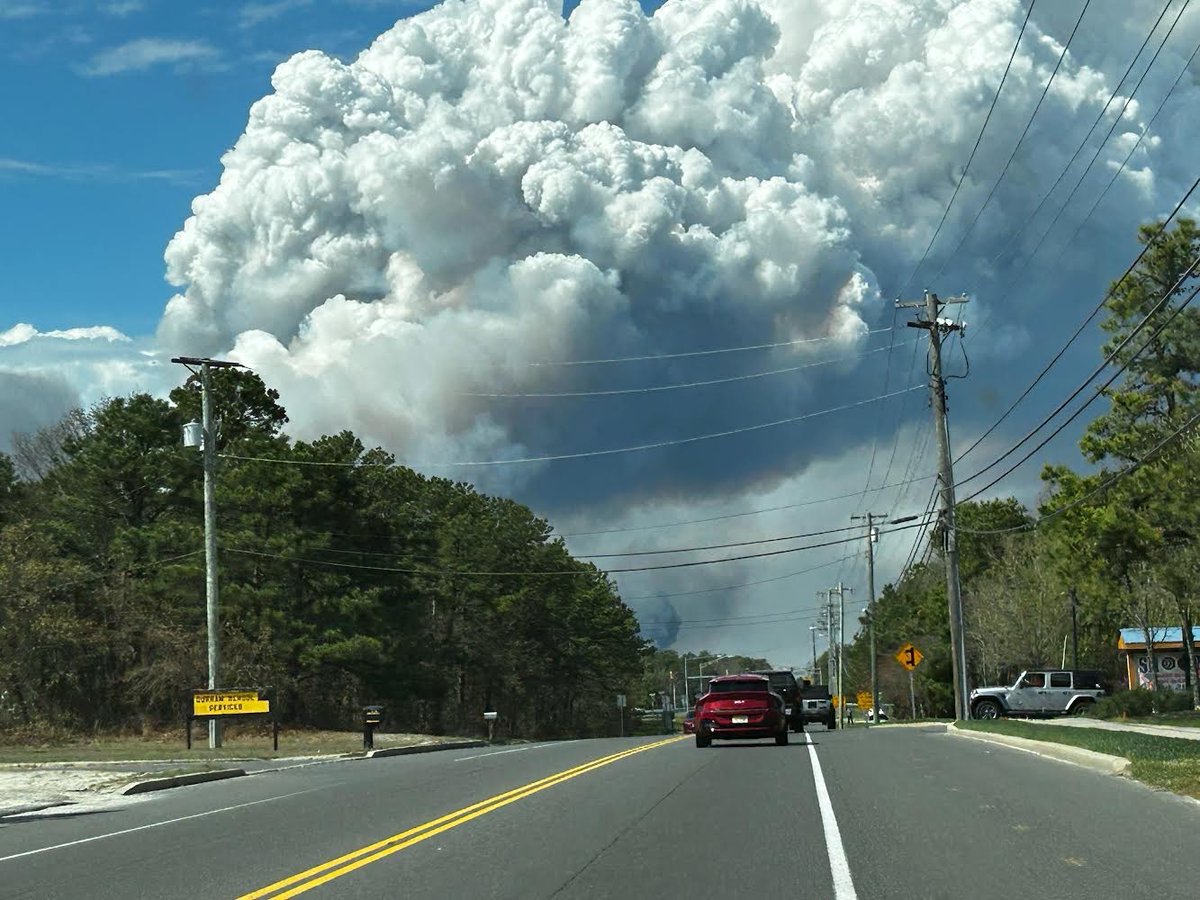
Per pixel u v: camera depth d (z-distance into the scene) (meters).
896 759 24.12
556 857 12.42
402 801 18.62
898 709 101.75
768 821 14.73
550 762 25.88
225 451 62.28
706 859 12.05
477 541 78.94
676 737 43.50
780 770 21.69
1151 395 44.81
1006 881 10.73
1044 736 27.91
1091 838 13.16
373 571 62.78
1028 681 51.38
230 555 58.03
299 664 58.97
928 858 11.92
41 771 30.80
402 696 65.56
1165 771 19.05
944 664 80.88
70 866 13.49
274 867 12.55
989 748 27.80
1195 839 13.07
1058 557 47.66
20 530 53.31
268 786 23.88
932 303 45.66
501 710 94.00
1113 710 42.34
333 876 11.75
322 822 16.36
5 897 11.47
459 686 83.50
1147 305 43.78
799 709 46.03
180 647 52.97
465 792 19.56
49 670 51.66
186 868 12.81
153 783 24.89
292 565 58.88
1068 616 67.88
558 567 90.88
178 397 65.38
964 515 90.06
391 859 12.66
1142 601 48.53
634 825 14.67
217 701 39.88
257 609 57.66
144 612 55.19
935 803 16.38
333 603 59.41
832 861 11.78
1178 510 37.59
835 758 24.52
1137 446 42.38
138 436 61.75
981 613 70.81
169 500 62.69
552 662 95.06
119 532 58.09
